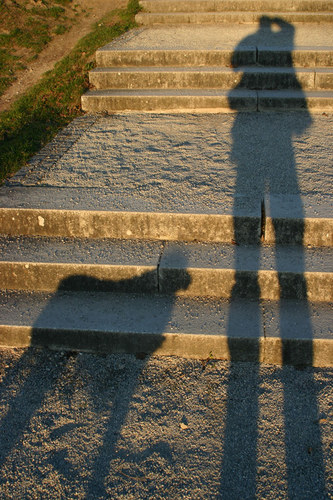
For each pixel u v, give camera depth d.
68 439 2.85
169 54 6.74
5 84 6.67
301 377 3.19
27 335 3.47
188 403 3.05
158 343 3.38
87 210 3.93
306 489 2.53
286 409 2.97
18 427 2.93
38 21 8.36
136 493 2.55
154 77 6.44
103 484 2.60
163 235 3.95
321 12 8.52
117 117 6.03
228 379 3.20
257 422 2.90
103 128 5.67
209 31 8.02
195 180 4.38
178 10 8.88
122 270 3.66
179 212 3.85
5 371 3.33
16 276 3.80
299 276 3.50
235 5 8.69
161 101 6.09
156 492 2.55
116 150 5.07
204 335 3.29
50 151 5.11
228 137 5.29
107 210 3.91
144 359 3.39
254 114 5.96
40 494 2.56
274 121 5.70
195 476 2.62
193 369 3.29
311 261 3.60
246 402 3.03
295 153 4.83
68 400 3.09
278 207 3.87
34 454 2.77
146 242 3.95
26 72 6.99
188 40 7.40
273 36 7.54
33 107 6.06
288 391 3.09
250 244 3.87
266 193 4.10
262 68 6.54
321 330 3.28
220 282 3.61
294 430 2.84
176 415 2.97
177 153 4.94
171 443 2.81
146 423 2.93
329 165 4.54
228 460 2.70
